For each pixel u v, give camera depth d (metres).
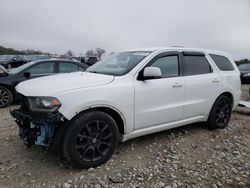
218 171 3.87
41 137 3.59
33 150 4.38
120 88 3.94
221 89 5.50
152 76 4.08
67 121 3.54
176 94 4.65
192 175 3.73
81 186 3.37
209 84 5.23
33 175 3.60
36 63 8.66
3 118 6.52
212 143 4.91
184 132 5.39
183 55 4.99
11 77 8.16
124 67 4.37
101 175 3.62
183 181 3.57
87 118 3.62
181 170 3.87
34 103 3.56
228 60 5.98
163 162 4.09
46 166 3.84
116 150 4.41
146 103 4.25
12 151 4.34
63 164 3.89
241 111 7.25
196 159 4.24
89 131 3.68
